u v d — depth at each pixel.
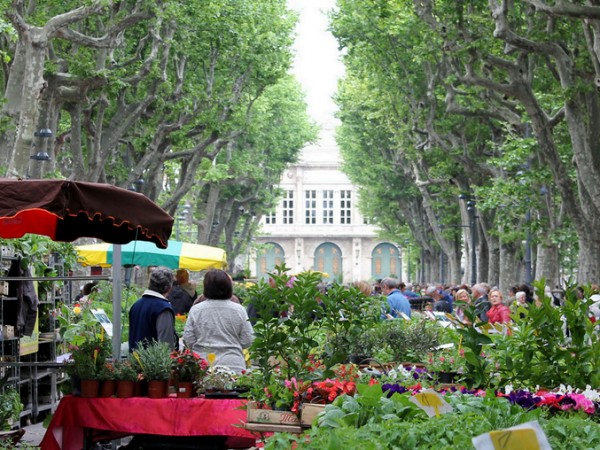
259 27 43.50
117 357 12.21
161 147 41.19
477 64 33.16
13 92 23.70
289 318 10.56
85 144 43.69
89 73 30.22
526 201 34.31
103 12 24.09
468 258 54.25
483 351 11.26
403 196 69.94
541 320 9.86
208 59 42.16
